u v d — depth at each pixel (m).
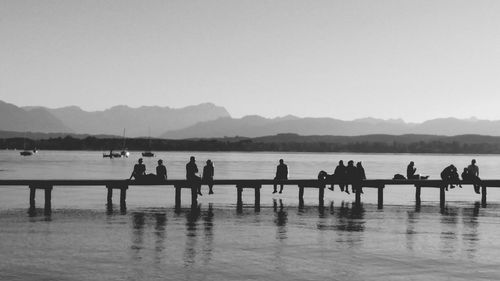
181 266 19.12
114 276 17.75
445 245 23.36
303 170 131.62
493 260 20.48
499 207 39.38
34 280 17.22
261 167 156.38
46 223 28.77
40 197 44.84
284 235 25.56
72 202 40.59
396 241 24.23
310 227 28.19
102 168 128.00
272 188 59.00
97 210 35.09
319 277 17.92
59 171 107.62
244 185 38.38
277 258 20.53
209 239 24.28
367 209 37.16
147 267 18.95
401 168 162.50
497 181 41.38
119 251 21.47
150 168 139.38
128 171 109.88
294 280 17.55
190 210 35.59
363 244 23.44
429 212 35.66
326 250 22.09
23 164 154.88
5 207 36.47
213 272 18.39
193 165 37.28
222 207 37.59
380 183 39.62
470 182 41.12
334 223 29.77
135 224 28.69
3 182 35.28
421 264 19.78
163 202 41.25
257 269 18.84
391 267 19.33
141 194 49.19
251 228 27.64
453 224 29.84
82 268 18.70
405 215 33.78
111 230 26.55
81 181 36.47
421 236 25.62
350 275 18.20
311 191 54.53
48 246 22.34
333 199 45.25
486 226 29.12
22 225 27.98
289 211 35.44
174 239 24.20
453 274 18.45
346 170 39.84
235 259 20.30
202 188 57.62
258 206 38.06
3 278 17.38
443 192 40.66
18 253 20.97
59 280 17.23
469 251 22.11
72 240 23.72
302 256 20.92
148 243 23.17
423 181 40.62
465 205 40.91
